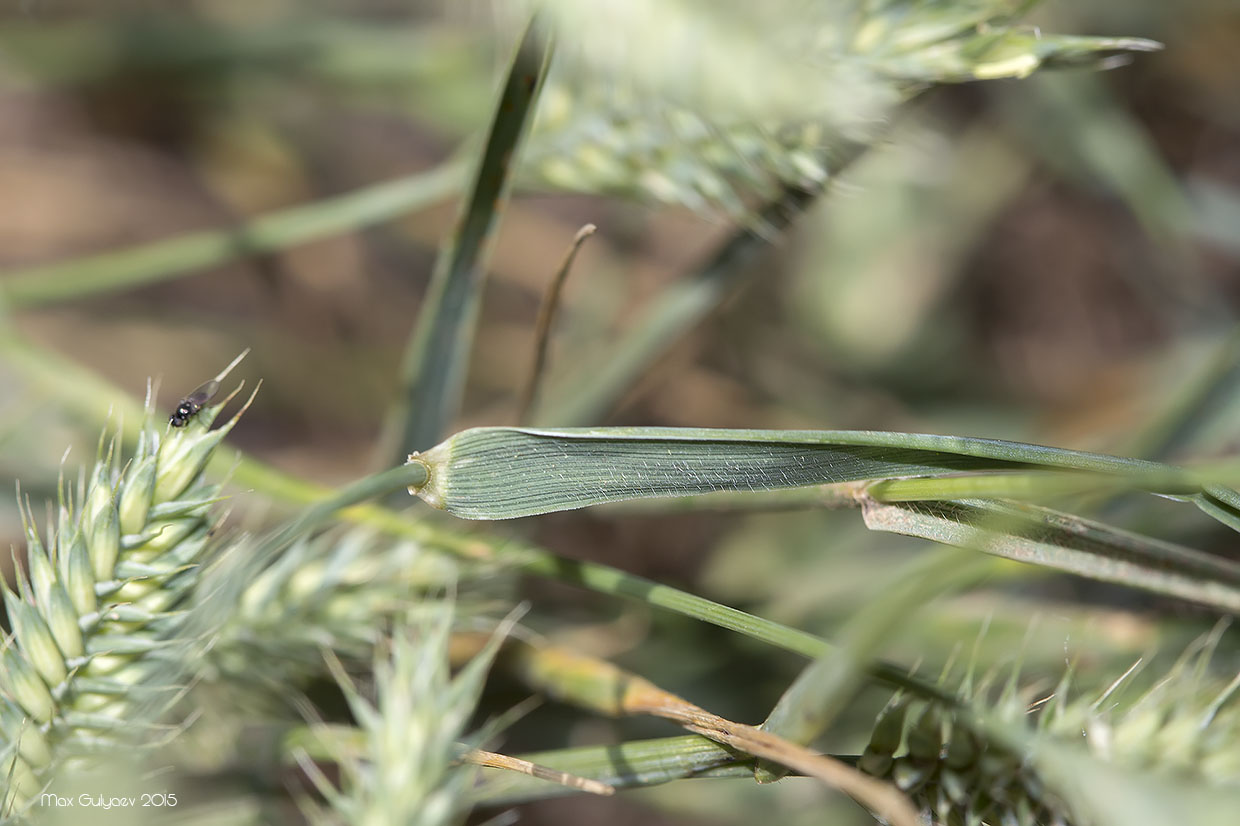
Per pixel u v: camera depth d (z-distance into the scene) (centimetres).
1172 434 25
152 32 30
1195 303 34
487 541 23
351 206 25
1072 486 20
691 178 23
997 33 22
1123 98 35
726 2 22
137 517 21
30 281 25
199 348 32
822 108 22
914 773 21
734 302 33
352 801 20
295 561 23
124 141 34
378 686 22
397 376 33
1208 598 21
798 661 26
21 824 21
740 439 21
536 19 22
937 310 34
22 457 26
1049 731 21
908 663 25
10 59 30
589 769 22
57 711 21
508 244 34
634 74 22
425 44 30
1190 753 21
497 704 25
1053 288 36
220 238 25
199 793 23
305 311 35
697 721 21
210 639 22
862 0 22
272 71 31
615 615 26
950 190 33
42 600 21
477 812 27
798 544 30
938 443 21
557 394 27
